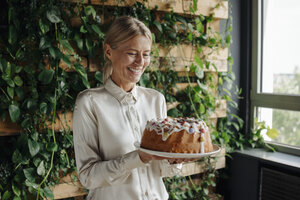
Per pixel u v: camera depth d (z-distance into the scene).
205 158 2.32
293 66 2.26
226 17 2.33
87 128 1.15
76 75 1.76
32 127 1.62
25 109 1.62
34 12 1.56
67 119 1.77
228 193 2.49
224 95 2.45
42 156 1.67
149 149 1.12
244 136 2.57
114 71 1.22
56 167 1.71
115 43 1.14
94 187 1.12
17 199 1.58
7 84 1.56
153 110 1.33
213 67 2.33
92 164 1.12
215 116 2.38
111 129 1.17
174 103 2.18
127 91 1.26
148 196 1.19
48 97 1.64
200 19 2.21
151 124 1.16
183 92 2.25
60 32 1.67
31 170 1.62
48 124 1.70
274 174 2.10
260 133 2.50
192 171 2.27
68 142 1.74
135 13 1.89
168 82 2.16
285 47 2.31
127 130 1.20
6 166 1.59
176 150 1.11
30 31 1.58
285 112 2.31
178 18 2.11
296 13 2.23
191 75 2.31
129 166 1.05
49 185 1.69
